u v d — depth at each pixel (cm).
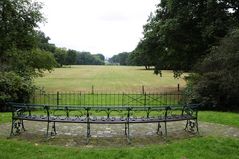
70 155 811
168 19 3025
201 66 2327
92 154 821
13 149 854
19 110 1103
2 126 1196
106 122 964
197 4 2947
